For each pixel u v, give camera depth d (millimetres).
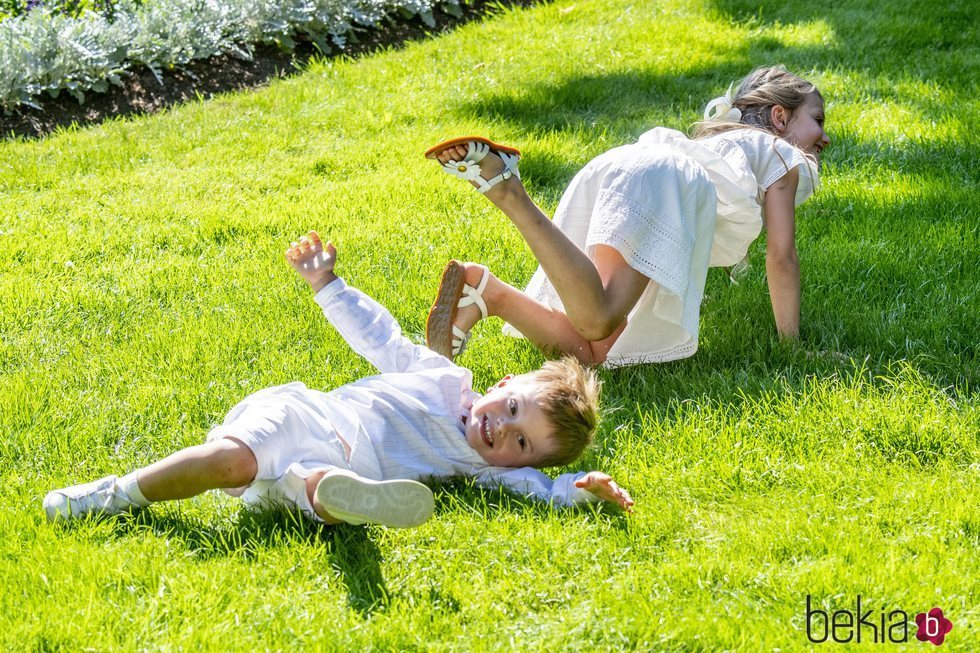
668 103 6980
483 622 2359
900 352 3711
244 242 5066
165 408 3461
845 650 2242
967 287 4172
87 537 2676
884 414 3219
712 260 3908
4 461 3164
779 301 3791
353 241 4980
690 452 3119
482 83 7367
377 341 3213
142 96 7617
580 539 2662
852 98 6707
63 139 6703
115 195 5777
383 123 6754
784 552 2607
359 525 2746
